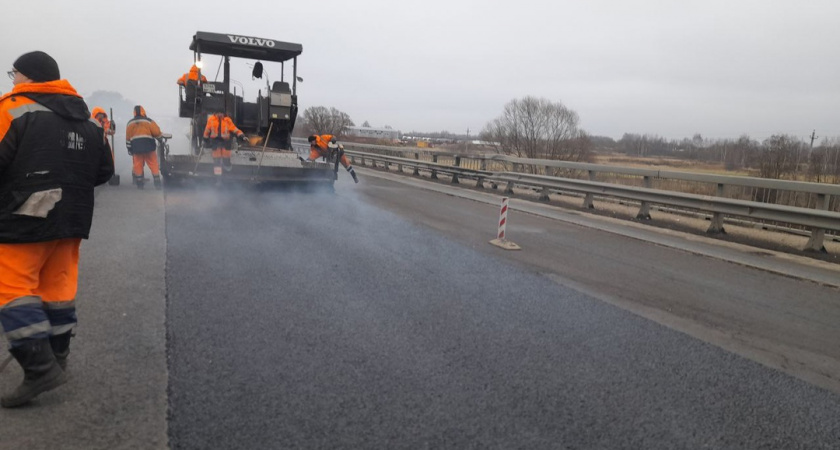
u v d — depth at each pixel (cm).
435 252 748
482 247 807
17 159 299
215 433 292
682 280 689
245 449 280
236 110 1398
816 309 595
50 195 302
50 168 304
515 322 489
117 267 582
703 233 1077
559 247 852
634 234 1017
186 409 314
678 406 354
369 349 411
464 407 335
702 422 336
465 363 397
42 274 326
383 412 323
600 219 1211
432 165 2009
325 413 318
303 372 367
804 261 852
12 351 297
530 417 329
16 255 299
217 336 418
